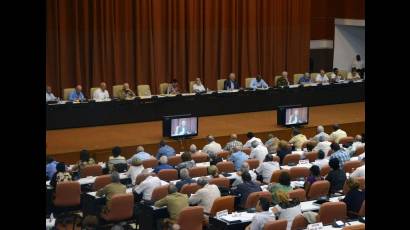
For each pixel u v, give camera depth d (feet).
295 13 88.12
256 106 76.38
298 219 35.29
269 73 87.66
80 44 77.56
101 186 45.52
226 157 55.36
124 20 78.95
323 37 93.20
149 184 43.47
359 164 50.55
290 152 54.80
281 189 40.88
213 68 84.53
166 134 63.77
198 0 82.58
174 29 81.46
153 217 40.78
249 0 85.10
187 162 49.67
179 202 40.04
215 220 37.96
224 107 74.64
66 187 44.32
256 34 86.33
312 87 79.25
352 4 90.58
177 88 75.31
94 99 69.87
